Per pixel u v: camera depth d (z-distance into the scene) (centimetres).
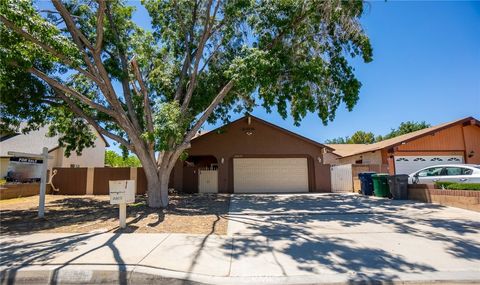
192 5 1445
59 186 1891
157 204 1199
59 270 487
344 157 2762
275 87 1260
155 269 496
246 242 657
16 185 1688
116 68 1260
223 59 1500
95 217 973
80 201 1487
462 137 2103
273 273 488
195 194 1834
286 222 878
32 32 873
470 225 808
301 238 692
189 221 894
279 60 1149
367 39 1179
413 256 566
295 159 2020
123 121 1123
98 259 537
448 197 1127
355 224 841
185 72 1408
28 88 1155
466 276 473
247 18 1318
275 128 1977
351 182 1922
